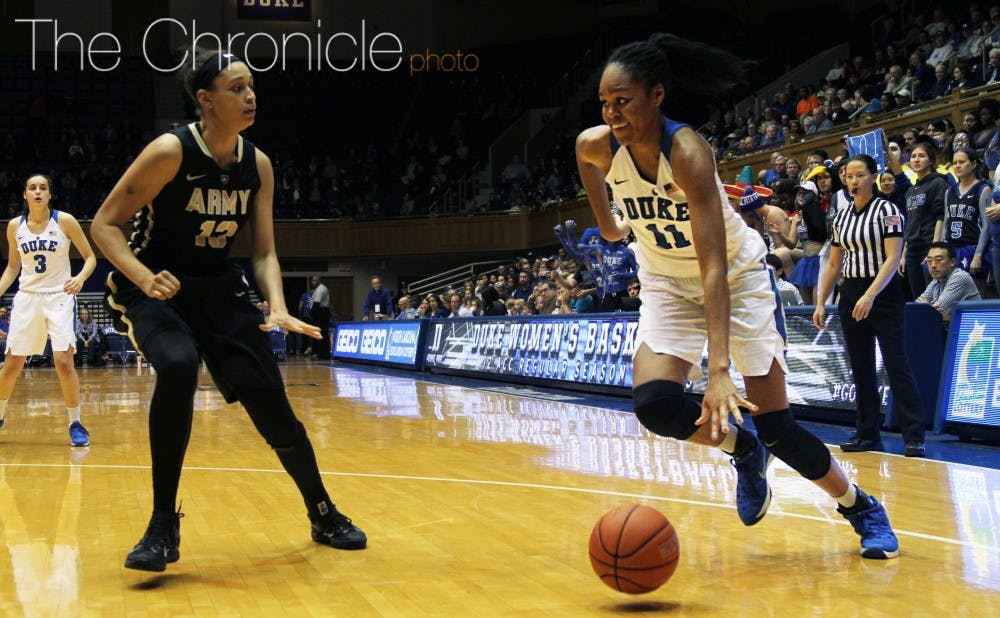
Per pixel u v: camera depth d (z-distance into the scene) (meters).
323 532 3.37
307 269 23.86
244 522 3.81
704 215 2.65
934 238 7.66
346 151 25.02
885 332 5.52
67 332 6.33
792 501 4.07
